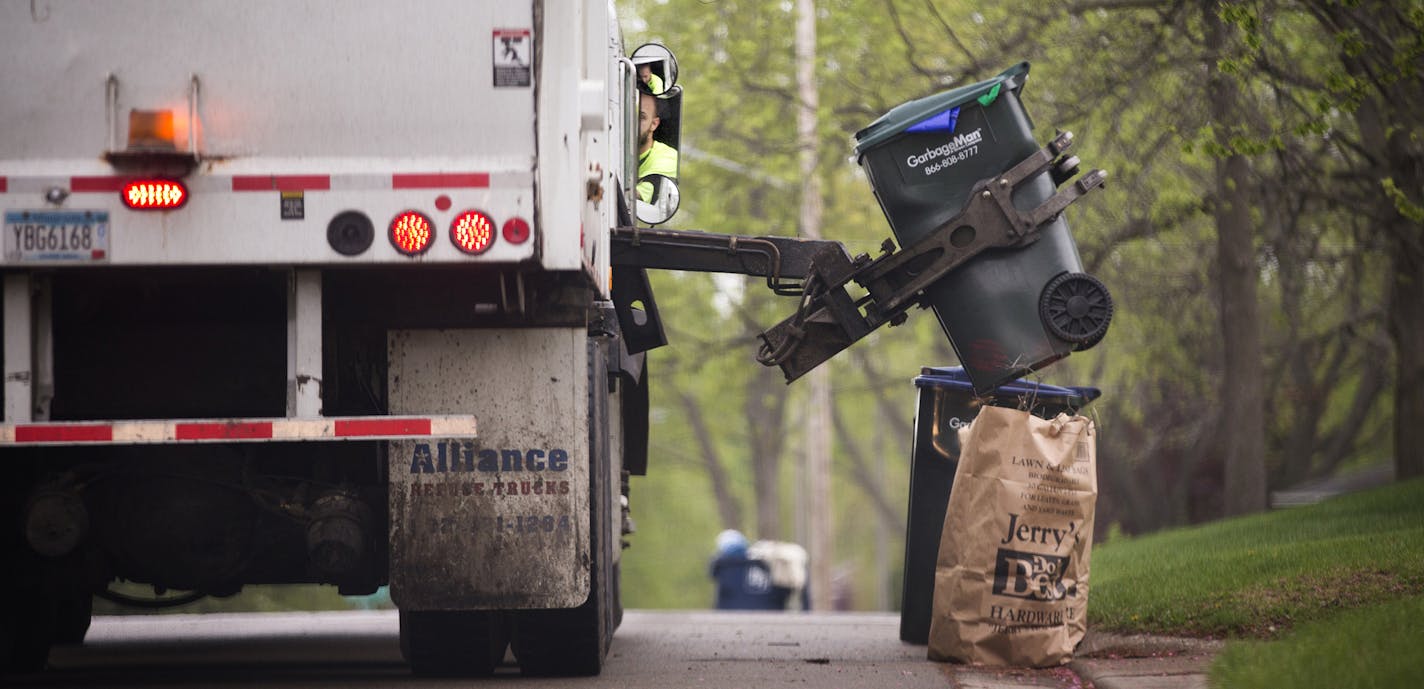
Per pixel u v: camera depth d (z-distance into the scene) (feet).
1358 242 198.49
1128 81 156.97
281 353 70.69
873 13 213.87
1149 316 234.58
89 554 71.56
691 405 470.39
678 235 84.89
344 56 63.05
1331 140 176.35
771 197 266.16
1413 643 64.54
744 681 77.46
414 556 68.74
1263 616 85.66
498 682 76.33
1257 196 191.83
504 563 69.00
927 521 102.47
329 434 62.75
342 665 95.20
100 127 62.39
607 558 79.25
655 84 99.30
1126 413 294.66
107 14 62.69
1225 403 193.16
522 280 67.82
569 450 69.10
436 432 63.10
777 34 244.42
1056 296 81.87
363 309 68.23
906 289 83.30
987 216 82.12
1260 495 192.54
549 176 63.57
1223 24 146.41
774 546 267.80
